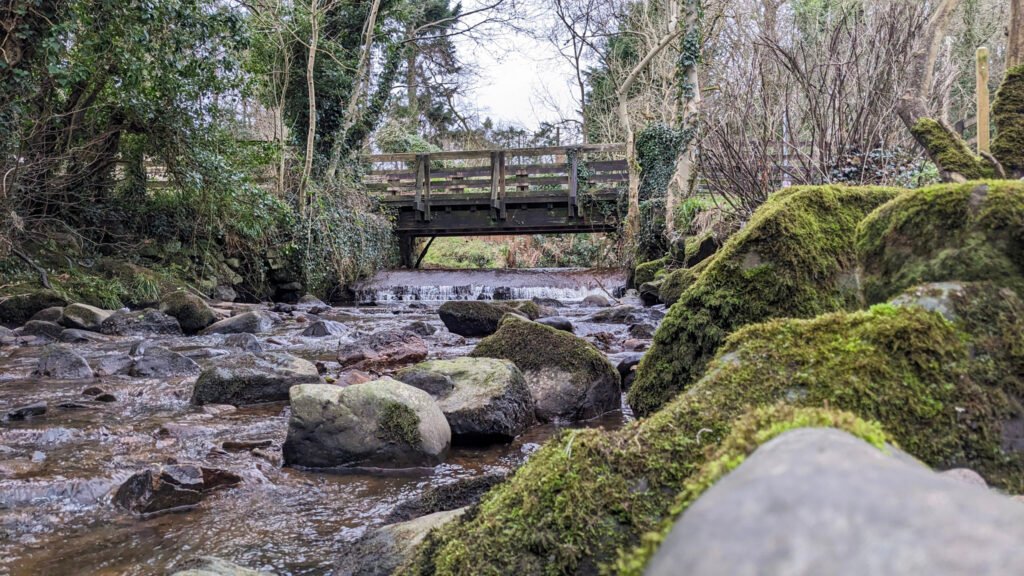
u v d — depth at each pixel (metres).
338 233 16.66
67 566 2.34
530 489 1.53
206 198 13.48
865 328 1.64
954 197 1.94
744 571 0.43
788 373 1.61
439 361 4.46
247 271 15.52
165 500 2.91
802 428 0.81
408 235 20.97
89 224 13.35
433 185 19.47
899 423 1.48
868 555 0.41
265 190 14.86
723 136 9.19
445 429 3.71
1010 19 7.06
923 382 1.53
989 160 4.75
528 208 19.33
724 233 11.05
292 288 16.08
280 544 2.55
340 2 16.30
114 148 13.09
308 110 16.88
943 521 0.43
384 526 2.37
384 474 3.40
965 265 1.83
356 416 3.52
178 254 14.17
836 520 0.45
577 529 1.40
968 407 1.50
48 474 3.23
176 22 10.73
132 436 3.94
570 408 4.50
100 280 11.52
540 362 4.71
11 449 3.68
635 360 5.59
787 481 0.53
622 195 18.55
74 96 11.77
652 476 1.44
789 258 3.24
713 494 0.57
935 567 0.38
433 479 3.33
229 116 13.68
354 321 11.59
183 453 3.64
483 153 19.14
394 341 7.25
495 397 4.01
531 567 1.41
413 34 18.34
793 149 8.59
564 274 17.94
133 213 13.99
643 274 14.70
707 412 1.54
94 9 10.09
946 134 5.01
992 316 1.67
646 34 19.38
